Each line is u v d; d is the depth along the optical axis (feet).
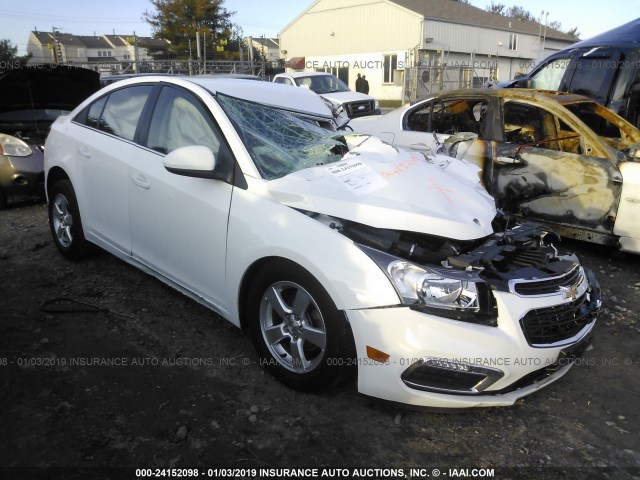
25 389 9.76
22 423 8.89
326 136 12.58
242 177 10.46
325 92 52.39
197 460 8.32
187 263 11.48
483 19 126.31
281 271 9.57
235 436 8.86
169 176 11.58
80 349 11.14
